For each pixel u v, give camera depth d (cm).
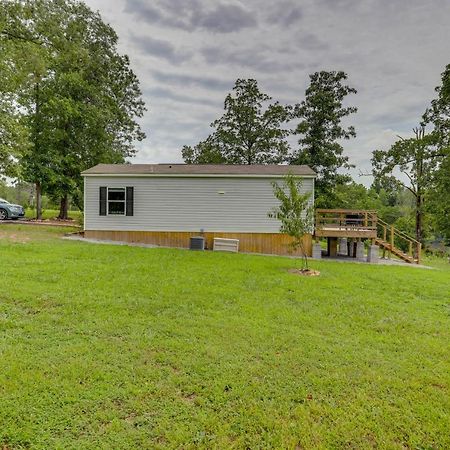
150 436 250
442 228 2295
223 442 248
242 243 1368
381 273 941
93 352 374
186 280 713
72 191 1967
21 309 493
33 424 256
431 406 302
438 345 438
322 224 1484
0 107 1388
